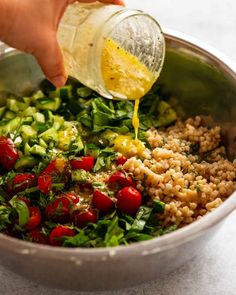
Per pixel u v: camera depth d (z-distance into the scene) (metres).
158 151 0.54
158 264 0.41
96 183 0.50
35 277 0.43
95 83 0.47
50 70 0.46
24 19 0.44
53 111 0.60
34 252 0.38
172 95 0.61
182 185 0.51
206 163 0.55
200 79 0.58
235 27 0.76
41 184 0.49
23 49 0.46
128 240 0.47
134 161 0.52
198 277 0.49
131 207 0.49
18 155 0.54
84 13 0.47
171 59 0.58
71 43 0.47
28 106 0.61
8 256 0.41
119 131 0.57
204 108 0.59
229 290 0.48
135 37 0.48
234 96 0.54
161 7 0.80
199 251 0.47
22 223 0.47
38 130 0.57
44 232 0.48
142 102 0.61
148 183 0.51
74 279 0.41
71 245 0.45
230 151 0.57
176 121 0.61
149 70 0.50
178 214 0.49
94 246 0.45
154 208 0.50
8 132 0.57
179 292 0.48
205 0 0.80
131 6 0.80
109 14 0.46
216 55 0.55
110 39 0.46
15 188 0.50
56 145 0.56
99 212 0.49
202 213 0.50
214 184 0.52
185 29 0.76
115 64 0.47
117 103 0.60
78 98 0.61
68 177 0.51
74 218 0.48
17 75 0.59
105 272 0.40
